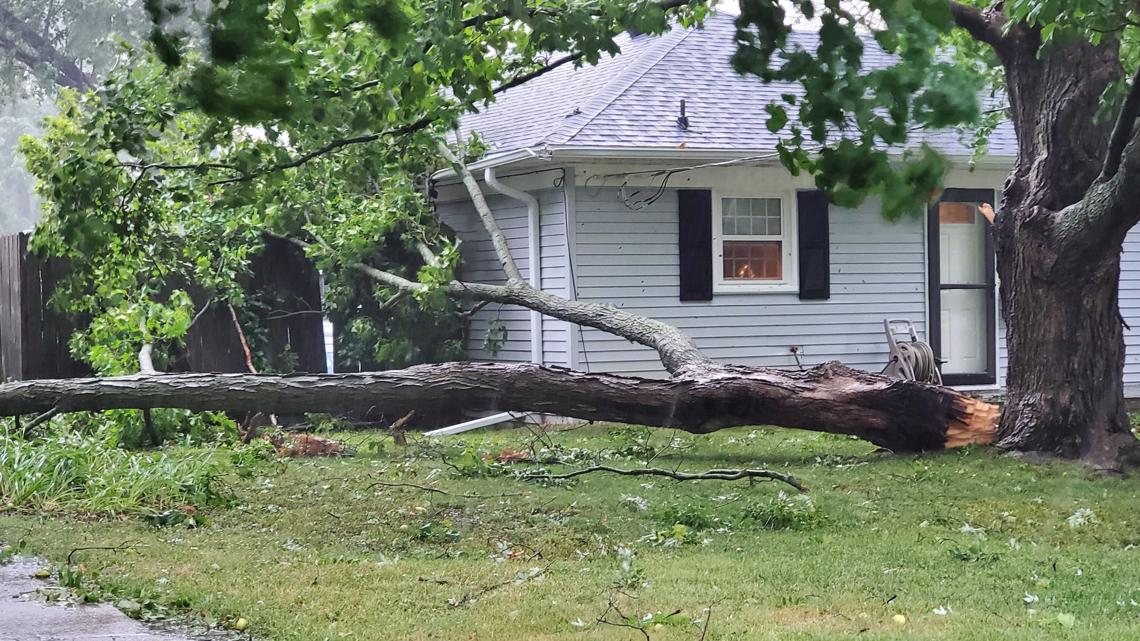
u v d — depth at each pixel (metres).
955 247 18.48
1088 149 11.52
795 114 16.89
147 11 3.79
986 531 8.76
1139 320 18.88
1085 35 8.23
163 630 5.81
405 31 4.78
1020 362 12.08
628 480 11.04
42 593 6.48
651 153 15.69
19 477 9.78
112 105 10.57
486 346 17.30
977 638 5.62
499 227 17.53
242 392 12.07
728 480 10.95
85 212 11.26
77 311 14.00
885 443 12.34
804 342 17.25
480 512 9.45
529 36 9.48
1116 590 6.75
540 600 6.48
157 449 13.17
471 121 19.38
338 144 11.10
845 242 17.44
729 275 17.00
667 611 6.18
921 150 3.47
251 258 17.03
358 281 17.16
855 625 5.91
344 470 11.70
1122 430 11.76
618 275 16.25
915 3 3.40
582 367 16.05
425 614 6.16
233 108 3.84
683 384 12.14
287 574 7.13
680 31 18.58
